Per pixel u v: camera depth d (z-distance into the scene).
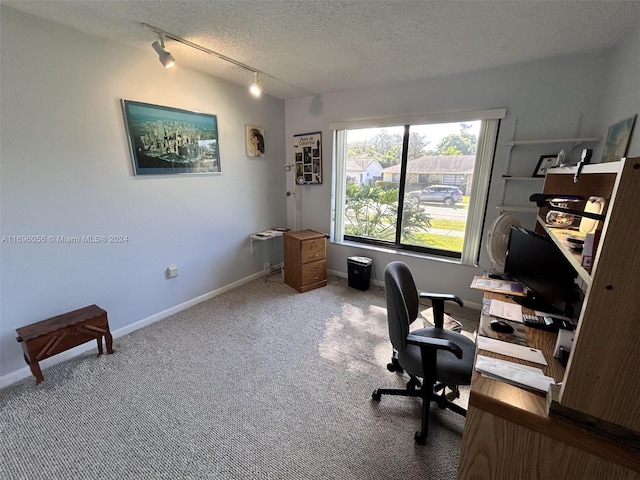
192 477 1.33
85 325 2.03
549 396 0.80
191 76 2.68
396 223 3.45
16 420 1.61
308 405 1.75
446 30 1.87
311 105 3.63
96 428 1.57
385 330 2.58
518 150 2.54
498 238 2.21
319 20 1.77
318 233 3.57
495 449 0.90
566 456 0.78
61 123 1.95
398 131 3.22
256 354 2.24
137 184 2.43
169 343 2.37
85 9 1.69
